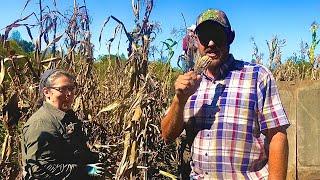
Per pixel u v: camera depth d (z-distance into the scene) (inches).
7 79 88.7
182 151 75.7
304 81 110.6
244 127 51.6
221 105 52.6
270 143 51.4
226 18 52.9
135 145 76.5
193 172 55.4
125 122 80.0
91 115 94.8
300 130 109.7
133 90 82.0
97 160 76.6
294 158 109.5
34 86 85.7
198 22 53.1
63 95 71.4
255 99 51.8
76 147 71.4
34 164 68.4
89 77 96.7
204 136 53.4
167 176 85.4
